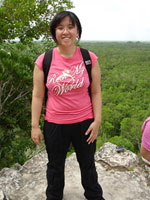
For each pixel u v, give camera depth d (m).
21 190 2.13
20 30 7.69
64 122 1.51
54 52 1.48
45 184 2.21
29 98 6.04
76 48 1.49
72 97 1.46
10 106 5.97
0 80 5.11
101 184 2.17
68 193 2.04
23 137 7.19
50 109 1.54
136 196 2.04
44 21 8.44
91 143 1.63
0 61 4.91
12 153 6.89
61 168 1.71
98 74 1.54
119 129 26.94
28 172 2.40
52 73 1.44
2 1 7.70
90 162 1.69
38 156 2.70
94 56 1.50
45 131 1.60
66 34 1.40
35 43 7.10
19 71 4.94
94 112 1.59
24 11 7.51
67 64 1.44
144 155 1.58
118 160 2.51
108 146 2.81
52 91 1.46
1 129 6.27
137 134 23.00
